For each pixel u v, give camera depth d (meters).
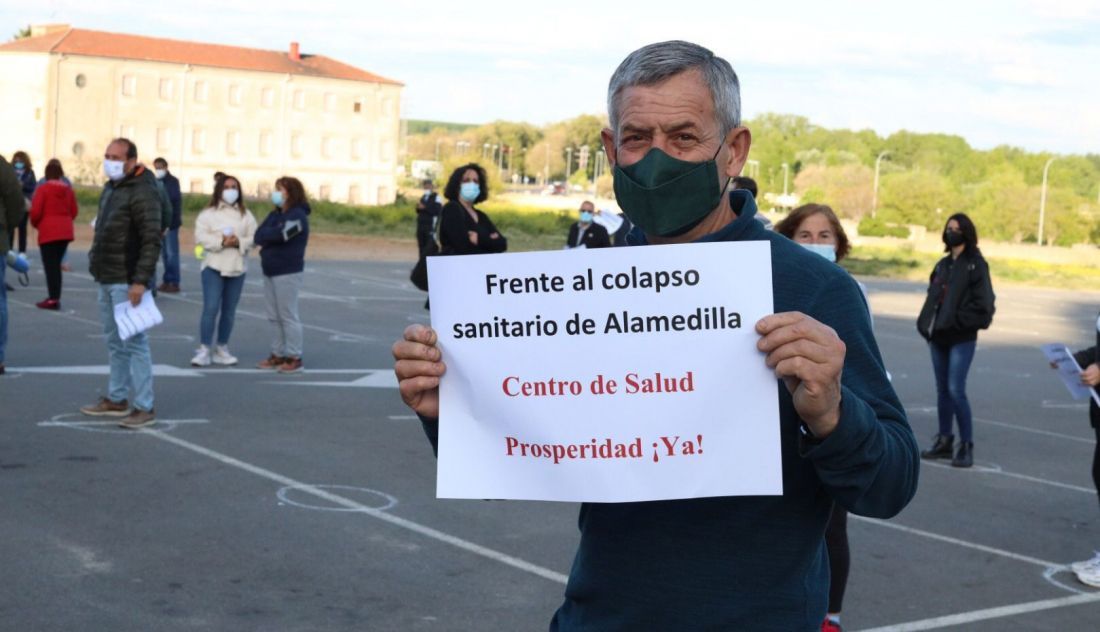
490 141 164.38
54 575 5.55
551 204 85.19
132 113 85.25
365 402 10.62
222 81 89.69
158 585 5.52
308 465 8.11
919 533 7.50
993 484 9.13
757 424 2.14
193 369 11.91
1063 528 7.87
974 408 13.09
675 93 2.22
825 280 2.26
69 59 81.94
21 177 21.34
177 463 7.90
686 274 2.16
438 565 6.11
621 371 2.18
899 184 99.00
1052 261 65.50
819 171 111.62
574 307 2.20
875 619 5.76
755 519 2.19
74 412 9.30
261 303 18.81
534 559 6.32
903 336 20.36
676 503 2.21
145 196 8.63
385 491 7.54
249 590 5.54
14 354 11.98
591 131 153.25
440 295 2.24
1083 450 10.89
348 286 23.19
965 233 9.48
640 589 2.21
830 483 2.08
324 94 95.50
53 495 6.92
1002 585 6.47
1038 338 22.02
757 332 2.13
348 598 5.52
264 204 51.00
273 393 10.81
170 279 18.80
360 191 98.31
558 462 2.19
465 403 2.24
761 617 2.17
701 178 2.22
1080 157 131.75
